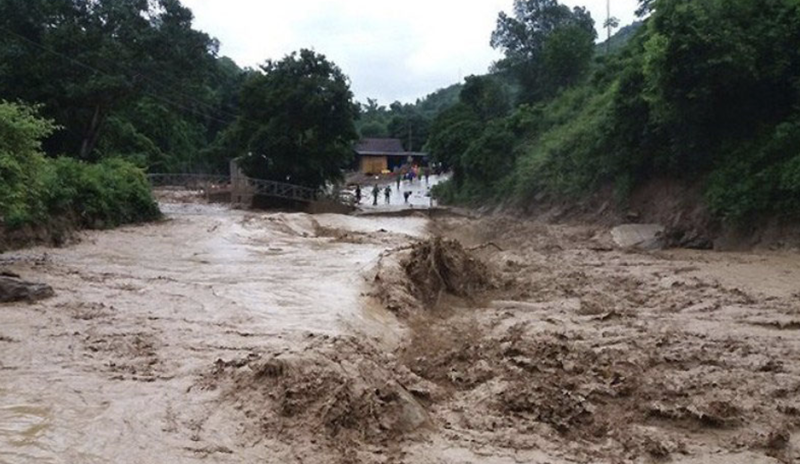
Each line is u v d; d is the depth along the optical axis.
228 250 18.97
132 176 27.42
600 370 8.41
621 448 6.30
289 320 9.85
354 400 6.43
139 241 20.42
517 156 41.28
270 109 41.84
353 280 13.33
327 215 34.28
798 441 6.46
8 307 10.18
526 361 8.66
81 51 34.94
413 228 29.47
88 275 13.64
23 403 6.26
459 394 7.71
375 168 85.69
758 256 18.72
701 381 8.08
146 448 5.44
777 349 9.50
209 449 5.50
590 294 14.27
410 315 11.79
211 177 48.50
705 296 13.52
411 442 6.22
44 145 37.00
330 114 42.25
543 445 6.31
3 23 33.75
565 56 49.19
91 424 5.82
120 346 8.22
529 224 30.66
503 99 56.41
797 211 19.17
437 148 51.56
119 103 37.78
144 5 38.62
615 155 28.05
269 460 5.46
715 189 21.62
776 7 21.78
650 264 18.42
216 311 10.35
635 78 26.06
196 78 42.75
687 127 23.52
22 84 33.69
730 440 6.51
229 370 7.14
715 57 20.73
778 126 20.48
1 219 17.39
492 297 14.34
